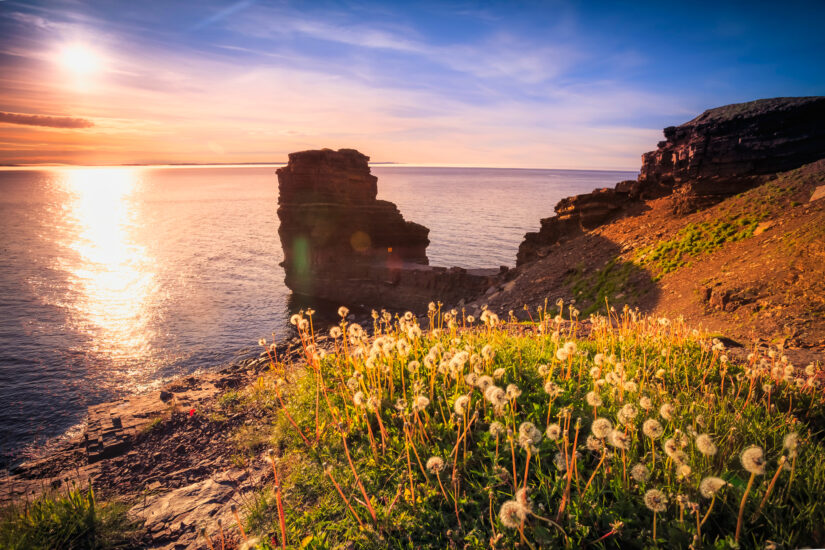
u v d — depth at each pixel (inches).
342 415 264.4
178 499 231.1
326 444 246.2
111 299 3380.9
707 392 255.9
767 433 210.2
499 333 391.9
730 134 1830.7
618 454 189.8
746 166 1776.6
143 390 1675.7
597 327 393.7
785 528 146.3
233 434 319.0
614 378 220.8
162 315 2928.2
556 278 1808.6
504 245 6894.7
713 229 1428.4
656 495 133.8
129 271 4613.7
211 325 2691.9
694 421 204.7
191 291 3713.1
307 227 3312.0
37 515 195.8
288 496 207.3
